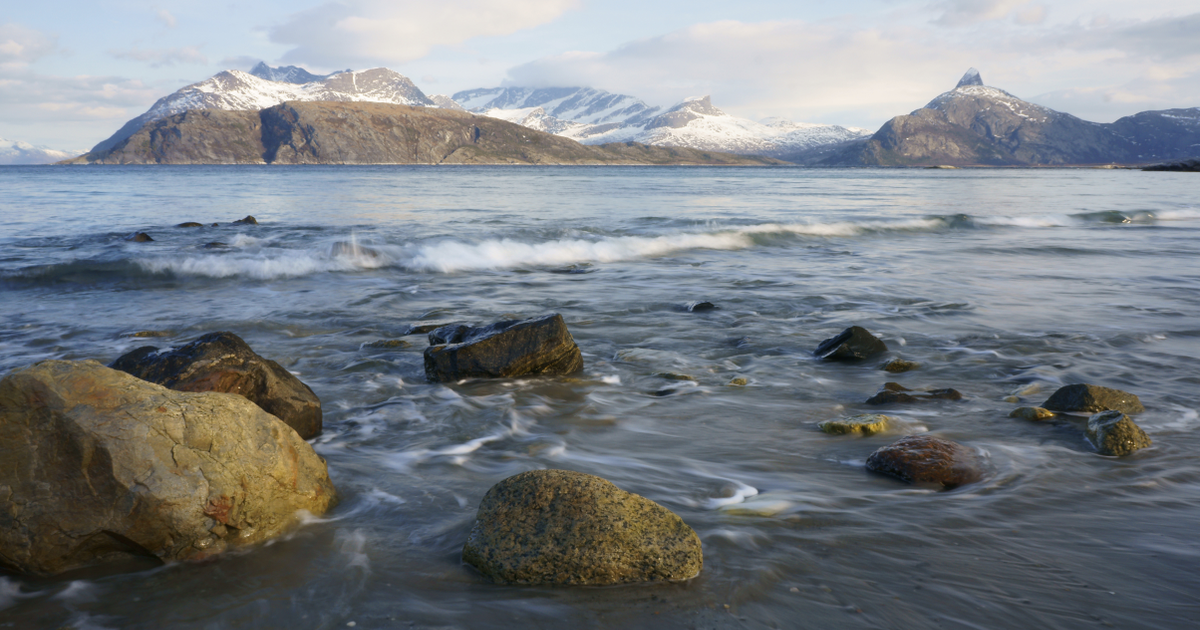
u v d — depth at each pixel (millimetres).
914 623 2670
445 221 23922
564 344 6664
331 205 32250
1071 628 2639
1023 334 8414
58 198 35781
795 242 19625
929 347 7801
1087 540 3359
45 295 11008
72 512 3043
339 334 8398
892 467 4234
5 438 3090
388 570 3100
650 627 2668
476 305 10406
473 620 2725
